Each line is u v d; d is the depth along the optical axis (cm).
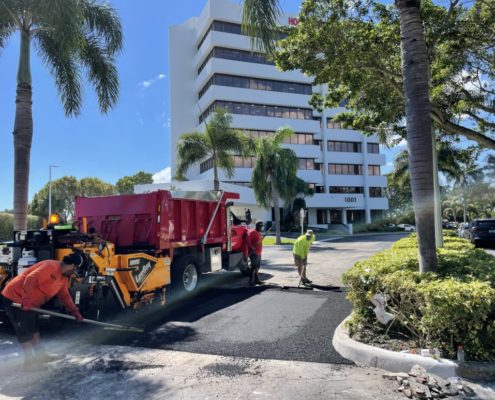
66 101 1301
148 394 412
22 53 1128
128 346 571
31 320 502
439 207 1159
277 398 395
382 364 461
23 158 1111
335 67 1062
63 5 991
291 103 4816
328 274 1238
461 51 1076
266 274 1270
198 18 5100
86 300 657
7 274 682
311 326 641
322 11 1040
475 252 756
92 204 920
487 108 1245
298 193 4350
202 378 448
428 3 1002
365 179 5419
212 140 2619
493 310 454
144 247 848
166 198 864
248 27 671
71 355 536
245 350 538
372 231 5378
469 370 423
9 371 487
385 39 1038
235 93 4553
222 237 1119
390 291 523
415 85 591
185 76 5106
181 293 891
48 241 671
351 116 1406
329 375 447
